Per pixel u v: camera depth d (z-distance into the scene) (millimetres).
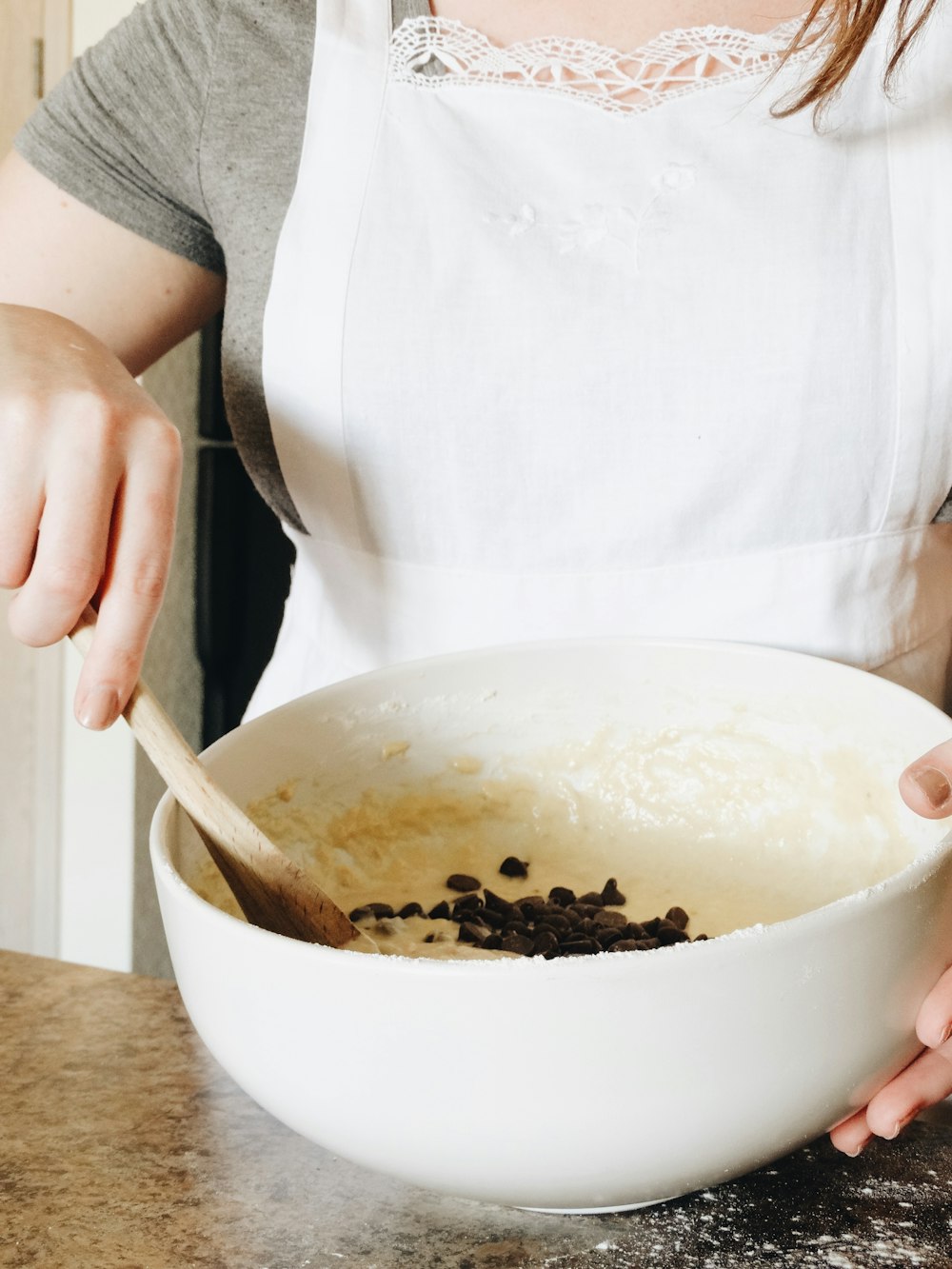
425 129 951
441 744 926
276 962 688
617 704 930
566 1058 673
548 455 945
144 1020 863
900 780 770
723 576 953
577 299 933
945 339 916
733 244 924
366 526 978
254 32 967
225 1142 787
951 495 959
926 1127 794
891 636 963
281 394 968
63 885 1670
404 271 946
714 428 929
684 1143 691
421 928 883
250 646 1633
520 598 971
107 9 1495
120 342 1049
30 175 1021
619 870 939
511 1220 749
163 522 774
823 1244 735
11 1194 762
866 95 921
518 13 953
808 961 682
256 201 969
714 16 942
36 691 1624
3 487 766
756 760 916
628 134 936
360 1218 750
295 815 895
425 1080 681
